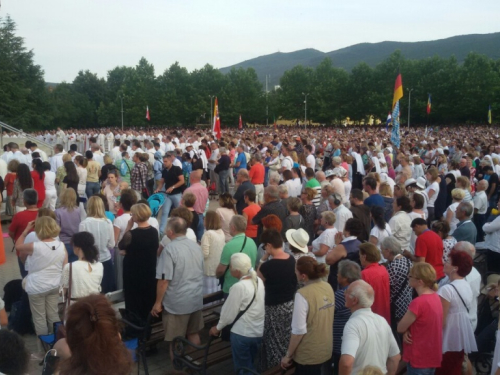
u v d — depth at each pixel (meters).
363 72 108.56
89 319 2.89
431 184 11.45
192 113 105.38
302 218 8.38
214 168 19.31
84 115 113.56
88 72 123.12
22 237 6.80
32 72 85.69
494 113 97.56
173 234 5.98
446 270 5.55
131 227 7.17
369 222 8.45
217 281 7.19
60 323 5.68
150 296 6.42
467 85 97.06
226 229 8.22
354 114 108.56
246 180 10.36
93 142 17.22
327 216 7.25
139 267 6.33
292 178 12.05
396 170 17.39
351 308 4.46
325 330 4.92
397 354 4.46
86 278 5.71
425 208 10.88
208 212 7.02
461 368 5.50
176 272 5.80
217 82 112.06
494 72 98.81
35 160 11.66
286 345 5.47
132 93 108.00
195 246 6.01
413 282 4.97
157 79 117.31
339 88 110.00
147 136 35.09
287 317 5.49
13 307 6.96
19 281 7.50
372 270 5.50
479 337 6.43
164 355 6.66
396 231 7.54
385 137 44.62
